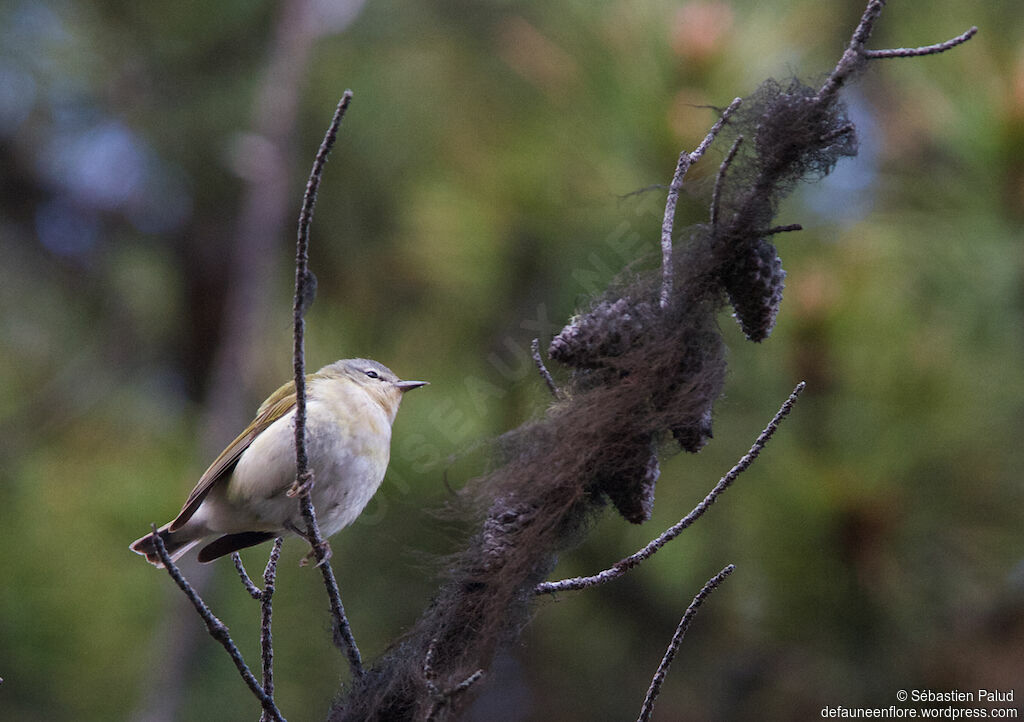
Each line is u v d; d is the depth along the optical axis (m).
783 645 8.10
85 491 10.34
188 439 12.38
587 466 4.80
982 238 8.02
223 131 13.40
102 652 9.47
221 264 13.90
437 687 4.75
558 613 9.47
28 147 13.84
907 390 7.54
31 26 13.15
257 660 9.69
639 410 4.79
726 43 8.49
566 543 4.92
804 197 8.64
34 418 12.76
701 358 4.86
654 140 8.48
